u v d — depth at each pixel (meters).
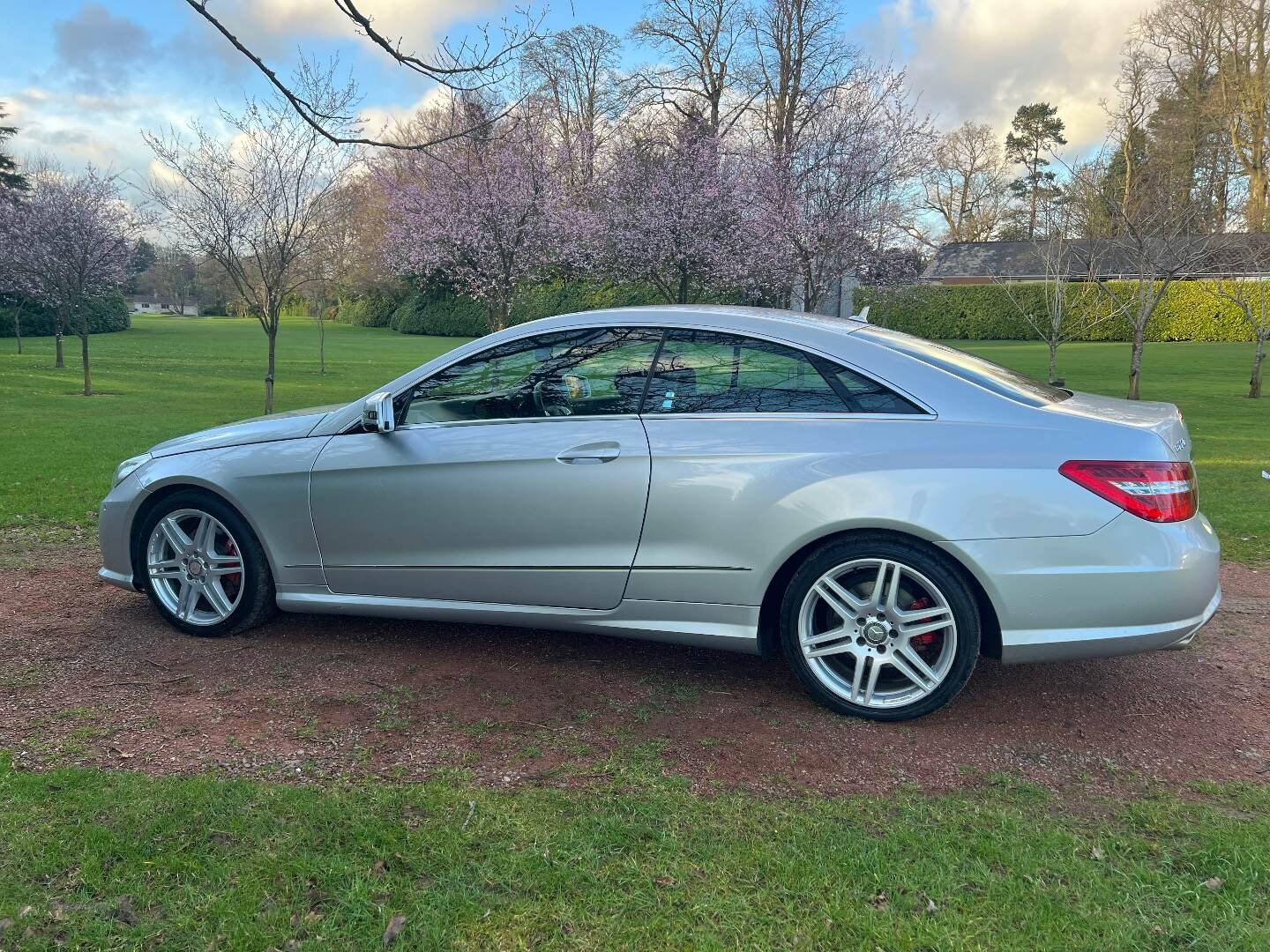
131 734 3.23
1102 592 3.15
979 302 43.75
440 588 3.90
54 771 2.92
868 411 3.38
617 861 2.47
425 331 54.66
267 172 13.03
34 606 4.76
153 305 114.00
